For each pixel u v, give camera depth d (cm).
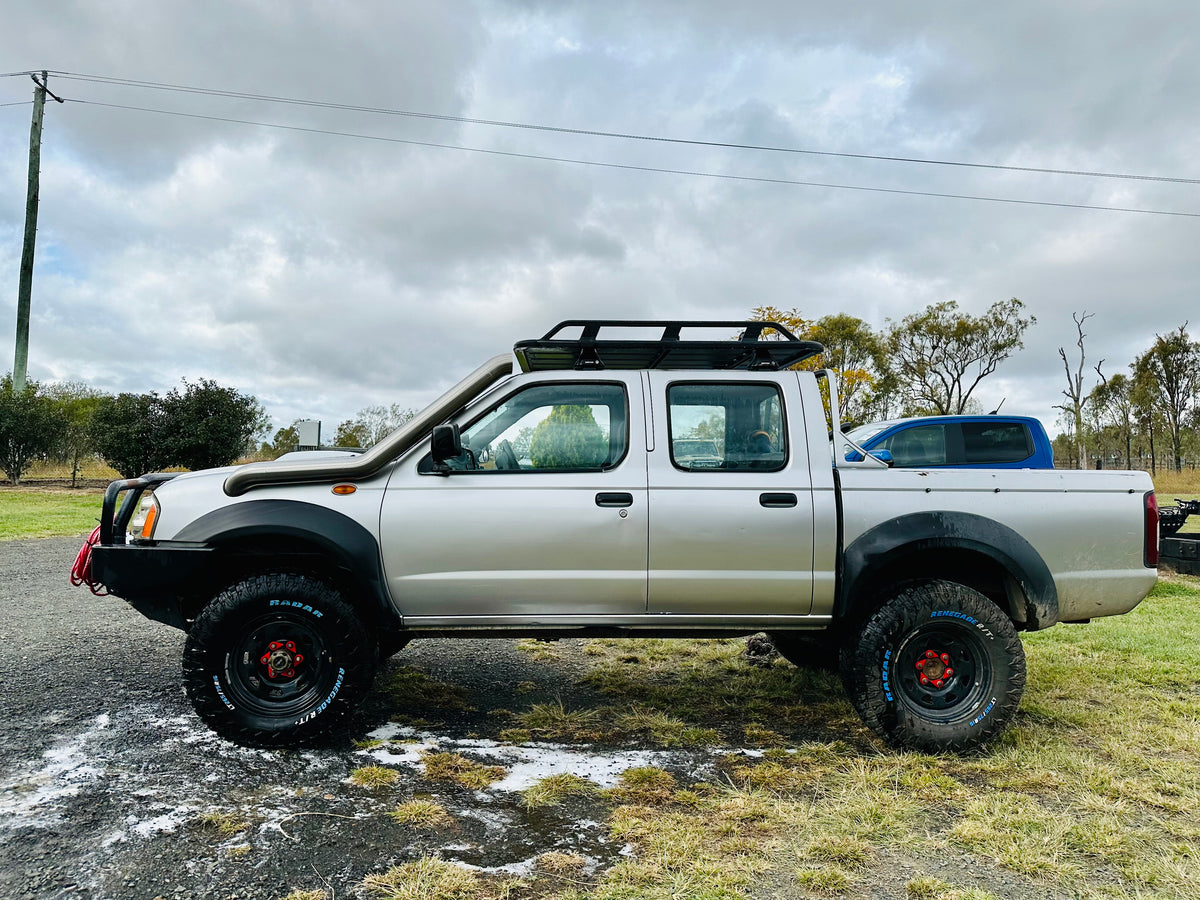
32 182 2419
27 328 2398
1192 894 255
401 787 332
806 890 255
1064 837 294
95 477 2552
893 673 379
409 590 381
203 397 1962
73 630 617
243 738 367
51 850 269
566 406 405
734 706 459
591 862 271
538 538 381
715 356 437
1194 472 4197
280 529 372
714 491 389
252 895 245
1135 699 472
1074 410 4241
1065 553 396
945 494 394
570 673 529
